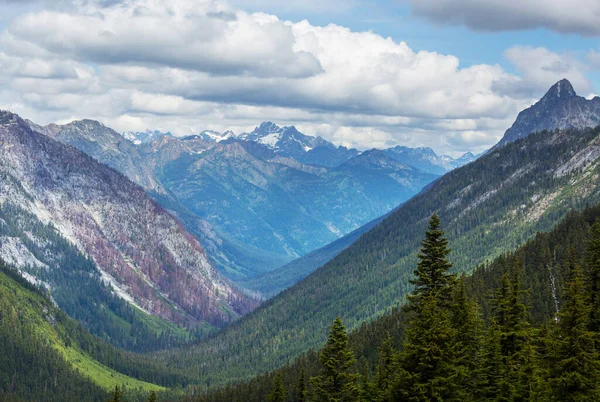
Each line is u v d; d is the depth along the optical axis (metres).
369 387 94.12
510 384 82.50
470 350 86.31
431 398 73.50
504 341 87.44
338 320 91.19
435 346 74.12
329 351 90.19
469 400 79.12
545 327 92.81
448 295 85.75
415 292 85.75
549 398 77.12
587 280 94.25
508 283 89.56
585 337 75.00
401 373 75.81
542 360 80.31
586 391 74.44
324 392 88.50
